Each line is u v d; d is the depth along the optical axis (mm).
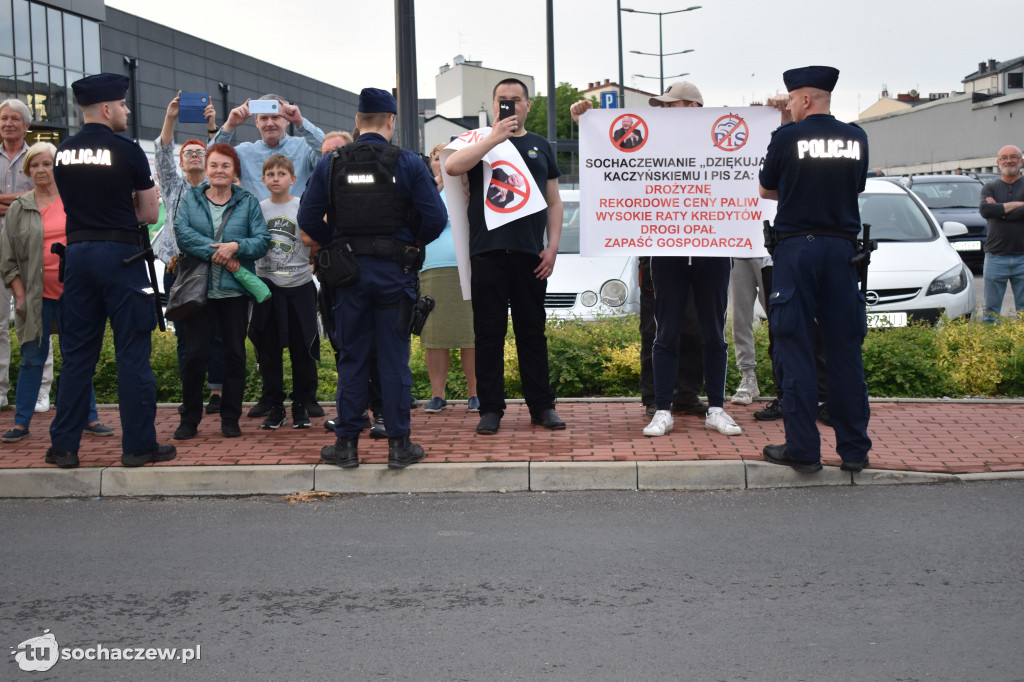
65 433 6285
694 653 3750
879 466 6191
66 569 4793
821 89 6086
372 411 7184
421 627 4039
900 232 11914
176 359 9258
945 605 4164
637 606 4219
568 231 11680
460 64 80375
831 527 5227
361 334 6191
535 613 4164
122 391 6285
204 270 6887
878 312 10594
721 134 7016
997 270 11562
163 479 6168
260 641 3930
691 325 7703
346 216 6152
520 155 6914
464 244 7121
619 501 5832
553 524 5395
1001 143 54625
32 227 7164
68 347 6312
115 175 6191
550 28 27047
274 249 7320
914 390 8797
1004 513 5395
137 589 4516
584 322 9844
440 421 7699
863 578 4484
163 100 54031
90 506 5957
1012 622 3982
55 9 40719
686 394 7773
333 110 71625
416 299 6266
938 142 60594
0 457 6598
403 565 4777
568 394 9125
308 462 6340
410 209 6246
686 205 7066
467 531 5301
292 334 7434
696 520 5414
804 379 6027
